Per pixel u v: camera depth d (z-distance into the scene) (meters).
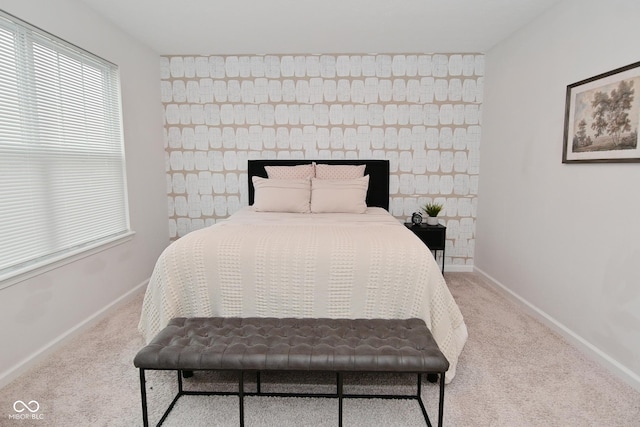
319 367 1.44
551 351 2.27
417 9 2.76
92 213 2.75
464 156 3.92
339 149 3.94
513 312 2.91
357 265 1.91
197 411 1.72
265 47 3.65
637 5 1.91
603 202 2.14
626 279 1.97
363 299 1.92
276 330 1.70
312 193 3.47
